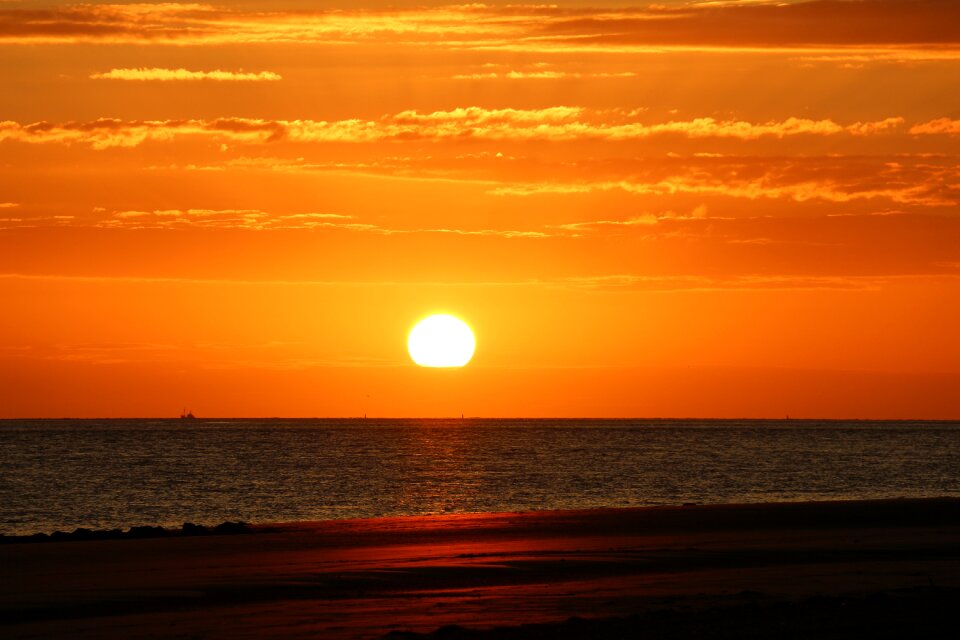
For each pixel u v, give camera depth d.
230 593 59.03
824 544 82.56
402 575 65.69
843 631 45.22
